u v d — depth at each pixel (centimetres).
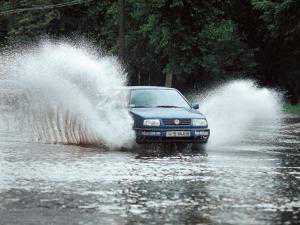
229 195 1073
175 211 932
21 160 1574
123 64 4503
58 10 6881
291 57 5812
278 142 2186
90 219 873
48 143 2034
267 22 4625
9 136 2264
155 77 6756
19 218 879
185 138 1886
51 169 1404
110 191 1111
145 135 1859
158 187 1157
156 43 5350
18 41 6944
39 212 923
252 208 958
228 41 6000
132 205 980
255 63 6072
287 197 1055
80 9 6950
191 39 5216
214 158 1656
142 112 1903
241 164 1521
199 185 1183
